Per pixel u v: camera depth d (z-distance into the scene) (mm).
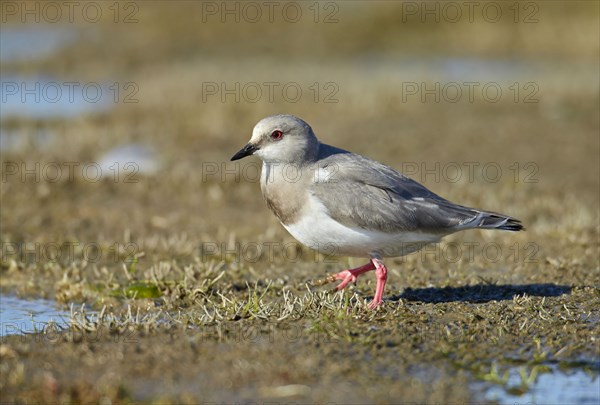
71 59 33156
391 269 12672
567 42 35625
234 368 8562
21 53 33969
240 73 29672
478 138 21547
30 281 12617
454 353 9008
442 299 10984
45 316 11109
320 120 23438
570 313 10281
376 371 8531
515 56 34562
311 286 11664
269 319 9930
